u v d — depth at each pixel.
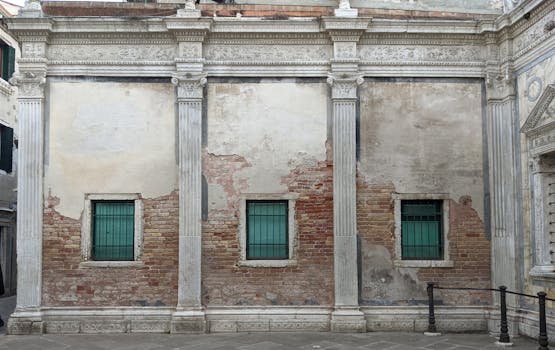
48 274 12.19
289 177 12.55
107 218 12.52
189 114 12.43
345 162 12.46
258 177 12.53
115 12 12.98
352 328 12.01
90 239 12.36
